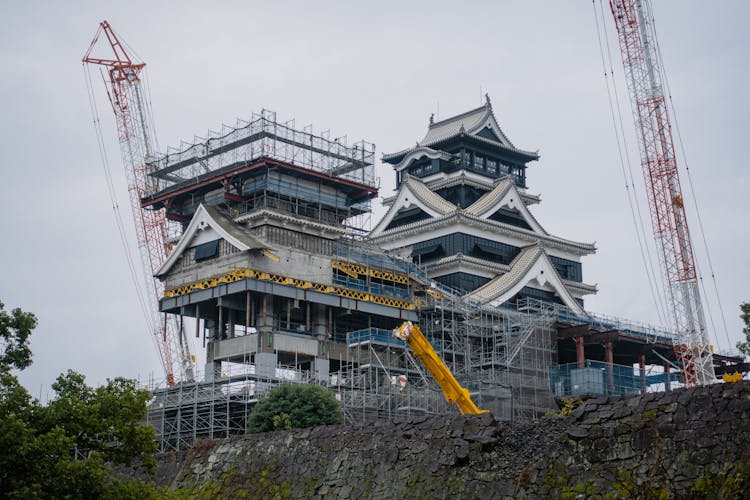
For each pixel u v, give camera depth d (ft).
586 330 463.83
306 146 428.97
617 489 187.11
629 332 506.48
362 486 238.27
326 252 432.25
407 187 552.82
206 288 411.34
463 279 512.63
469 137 558.97
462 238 524.11
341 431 258.57
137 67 602.03
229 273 403.75
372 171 451.94
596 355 523.29
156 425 383.24
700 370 476.95
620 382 459.32
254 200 421.18
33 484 204.54
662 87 485.56
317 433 264.31
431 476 223.71
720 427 179.11
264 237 411.75
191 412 380.37
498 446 215.72
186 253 431.02
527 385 439.22
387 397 384.88
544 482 199.31
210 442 295.48
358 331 428.15
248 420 356.18
